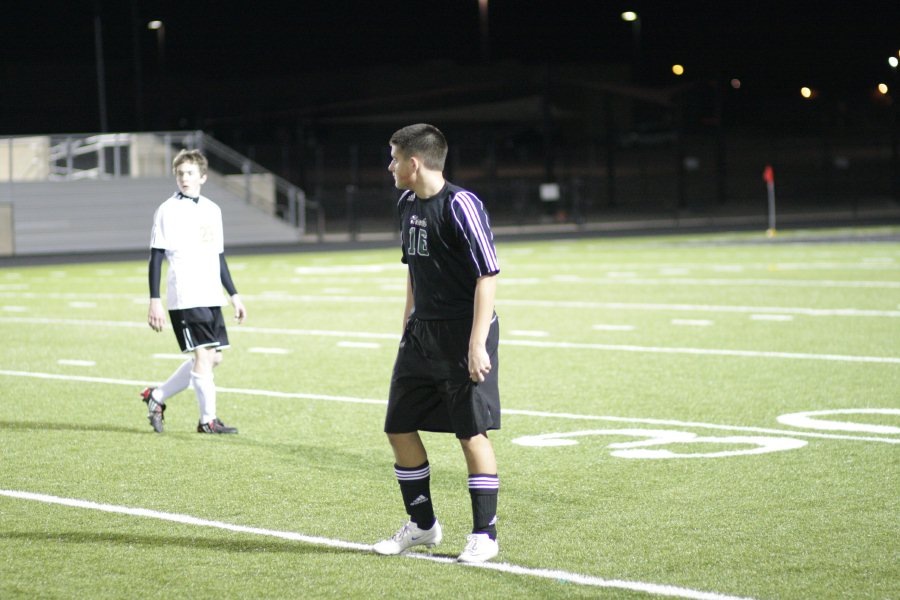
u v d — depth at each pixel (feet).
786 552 38.19
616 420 61.57
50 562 38.11
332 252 238.07
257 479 49.62
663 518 42.52
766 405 64.95
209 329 59.57
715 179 444.96
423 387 38.32
